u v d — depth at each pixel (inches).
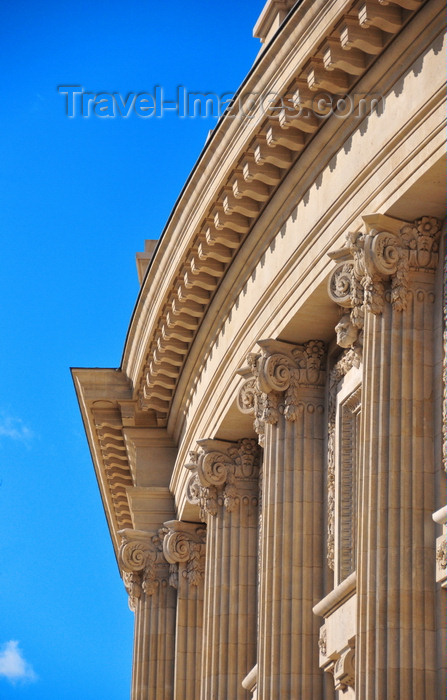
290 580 1657.2
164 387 2202.3
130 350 2201.0
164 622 2269.9
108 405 2305.6
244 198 1727.4
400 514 1389.0
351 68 1478.8
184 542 2223.2
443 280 1423.5
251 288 1811.0
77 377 2282.2
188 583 2226.9
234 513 1951.3
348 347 1593.3
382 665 1358.3
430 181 1396.4
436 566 1363.2
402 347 1422.2
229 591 1926.7
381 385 1424.7
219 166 1722.4
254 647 1905.8
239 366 1849.2
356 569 1499.8
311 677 1628.9
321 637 1608.0
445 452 1378.0
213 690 1899.6
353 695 1529.3
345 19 1437.0
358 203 1508.4
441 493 1382.9
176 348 2079.2
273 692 1631.4
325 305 1633.9
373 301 1437.0
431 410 1413.6
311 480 1679.4
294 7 1503.4
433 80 1380.4
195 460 1993.1
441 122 1365.7
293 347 1705.2
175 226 1889.8
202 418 2041.1
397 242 1434.5
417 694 1334.9
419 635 1352.1
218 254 1845.5
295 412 1686.8
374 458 1416.1
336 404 1648.6
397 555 1379.2
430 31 1386.6
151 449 2315.5
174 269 1932.8
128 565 2277.3
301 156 1626.5
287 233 1691.7
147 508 2309.3
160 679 2245.3
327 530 1649.9
